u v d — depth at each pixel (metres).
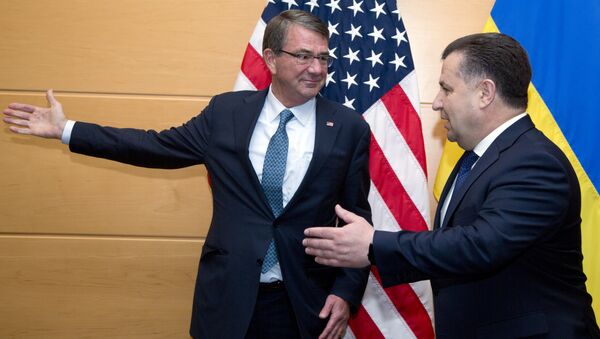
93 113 2.33
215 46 2.33
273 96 1.84
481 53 1.37
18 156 2.35
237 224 1.74
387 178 2.15
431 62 2.33
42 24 2.31
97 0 2.32
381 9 2.23
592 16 2.07
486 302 1.33
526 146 1.31
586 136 2.07
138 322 2.38
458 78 1.40
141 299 2.38
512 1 2.15
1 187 2.35
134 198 2.37
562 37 2.10
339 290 1.78
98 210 2.36
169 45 2.33
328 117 1.82
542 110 2.09
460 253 1.22
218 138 1.80
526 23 2.13
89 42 2.32
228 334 1.68
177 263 2.38
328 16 2.22
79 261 2.37
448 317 1.38
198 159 1.87
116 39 2.32
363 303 2.18
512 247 1.21
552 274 1.32
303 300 1.73
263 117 1.84
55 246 2.37
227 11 2.32
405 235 1.29
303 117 1.82
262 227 1.72
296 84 1.75
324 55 1.77
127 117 2.34
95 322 2.38
